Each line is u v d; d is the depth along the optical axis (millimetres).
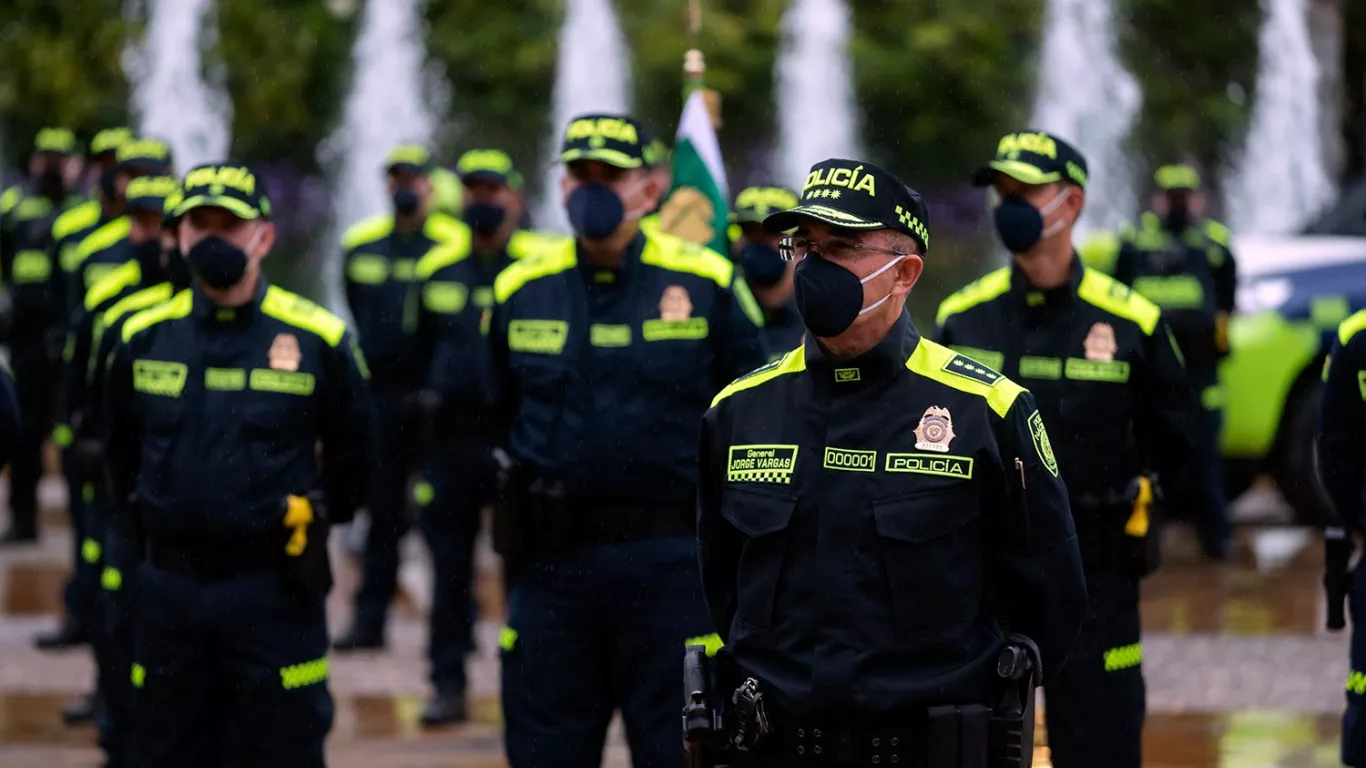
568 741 7086
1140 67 29031
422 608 13367
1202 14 28828
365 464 7660
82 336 9359
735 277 7480
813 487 5059
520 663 7109
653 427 7004
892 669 4973
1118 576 7227
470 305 11008
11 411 7145
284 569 7238
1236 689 10461
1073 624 5160
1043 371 7332
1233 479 14797
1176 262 13656
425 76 30094
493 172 11047
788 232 5449
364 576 11984
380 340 12164
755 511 5117
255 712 7262
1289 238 15422
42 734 9984
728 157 29141
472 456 10555
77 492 11633
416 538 16250
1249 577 13555
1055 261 7348
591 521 7008
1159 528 7277
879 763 4980
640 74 29156
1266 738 9477
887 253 5008
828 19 29000
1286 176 28781
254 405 7266
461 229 12664
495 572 14305
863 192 4996
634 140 7047
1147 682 10633
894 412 5059
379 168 30172
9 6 29953
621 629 7031
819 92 28984
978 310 7520
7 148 30453
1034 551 5059
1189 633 11836
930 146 29062
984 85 28844
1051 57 29094
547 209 29375
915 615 4969
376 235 12469
